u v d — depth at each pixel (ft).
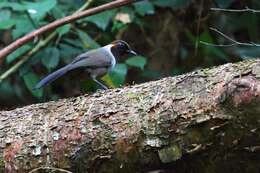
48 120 22.80
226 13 42.98
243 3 42.06
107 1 38.63
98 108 22.07
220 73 20.26
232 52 44.09
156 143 20.22
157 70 44.29
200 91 20.10
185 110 19.92
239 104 18.85
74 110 22.66
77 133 21.70
